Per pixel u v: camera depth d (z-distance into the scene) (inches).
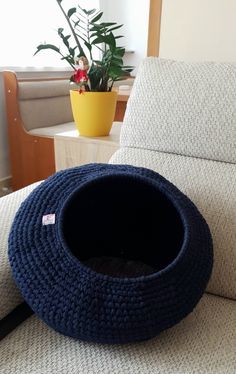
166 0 50.9
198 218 24.7
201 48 50.8
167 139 31.6
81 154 47.7
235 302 27.5
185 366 20.6
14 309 24.3
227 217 28.0
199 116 30.1
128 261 30.4
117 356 21.2
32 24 82.7
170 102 31.2
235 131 29.0
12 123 70.5
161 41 53.5
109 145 44.9
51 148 66.2
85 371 20.1
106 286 19.8
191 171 30.3
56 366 20.4
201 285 22.0
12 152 73.3
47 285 20.7
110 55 45.3
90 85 46.0
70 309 19.9
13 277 22.6
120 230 30.5
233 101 29.1
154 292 19.8
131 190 27.6
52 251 21.5
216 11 47.9
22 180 74.0
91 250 30.4
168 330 23.5
